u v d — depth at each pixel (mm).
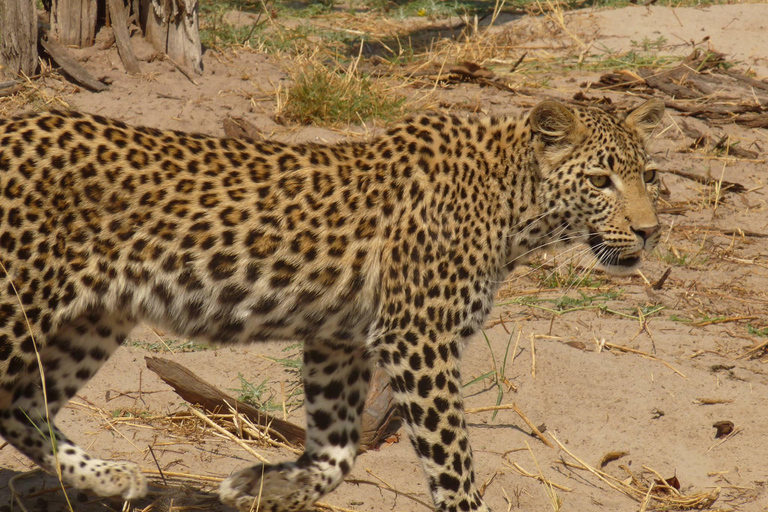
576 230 8398
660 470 9219
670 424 9742
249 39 20219
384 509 8398
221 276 7574
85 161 7375
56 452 7797
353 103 16906
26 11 16141
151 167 7508
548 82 19844
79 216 7305
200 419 9445
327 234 7676
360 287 7797
